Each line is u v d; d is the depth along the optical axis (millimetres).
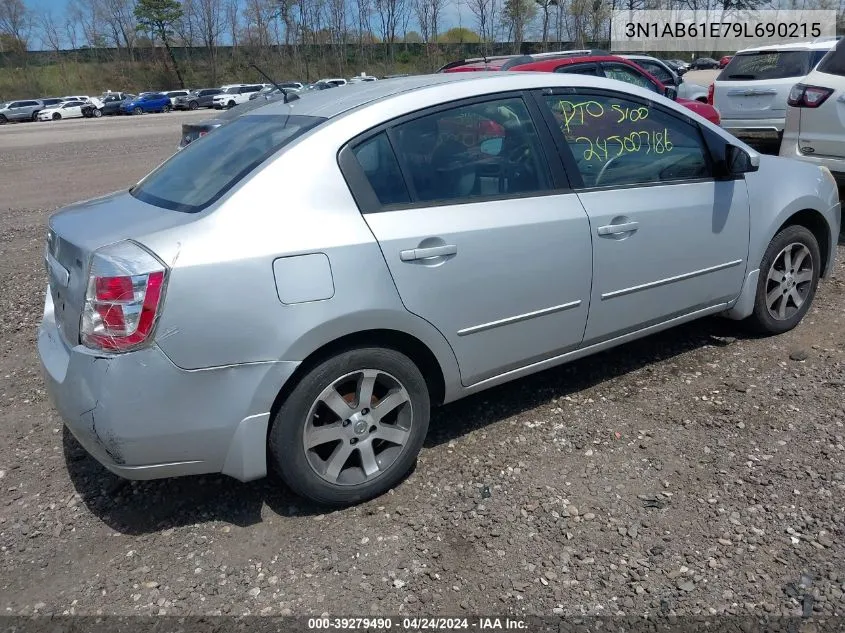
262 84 57094
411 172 3121
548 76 3637
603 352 4520
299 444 2902
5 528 3096
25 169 16641
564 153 3545
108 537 3006
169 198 3090
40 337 3262
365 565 2758
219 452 2797
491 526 2938
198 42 71562
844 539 2758
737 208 4125
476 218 3199
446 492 3180
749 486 3102
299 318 2760
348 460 3133
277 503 3160
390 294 2953
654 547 2773
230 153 3209
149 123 34938
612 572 2662
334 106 3227
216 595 2645
